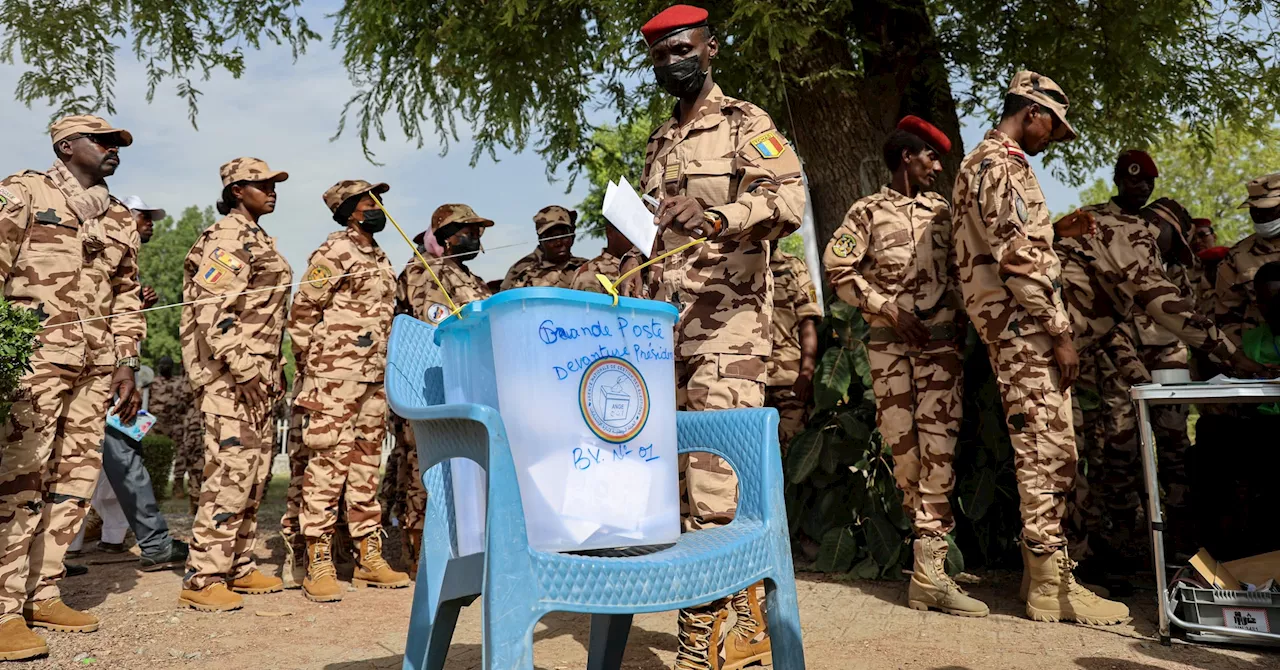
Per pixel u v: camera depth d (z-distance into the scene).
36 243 3.86
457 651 3.41
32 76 8.46
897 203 4.35
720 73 7.15
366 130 9.20
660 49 2.99
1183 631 3.53
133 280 4.53
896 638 3.53
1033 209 3.81
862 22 7.56
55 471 4.02
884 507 4.95
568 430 1.82
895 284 4.26
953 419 4.16
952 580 4.15
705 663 2.35
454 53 7.71
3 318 3.13
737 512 2.21
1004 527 4.98
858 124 7.32
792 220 2.60
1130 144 8.32
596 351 1.89
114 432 5.70
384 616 4.28
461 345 2.03
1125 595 4.34
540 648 3.44
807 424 5.25
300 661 3.38
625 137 9.66
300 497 5.33
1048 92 3.98
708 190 2.86
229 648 3.63
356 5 8.12
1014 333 3.84
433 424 1.94
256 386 4.66
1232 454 4.04
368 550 5.15
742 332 2.90
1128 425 4.93
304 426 5.35
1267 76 7.63
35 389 3.70
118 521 6.54
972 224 3.94
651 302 2.02
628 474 1.89
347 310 5.05
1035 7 7.19
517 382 1.80
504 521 1.67
